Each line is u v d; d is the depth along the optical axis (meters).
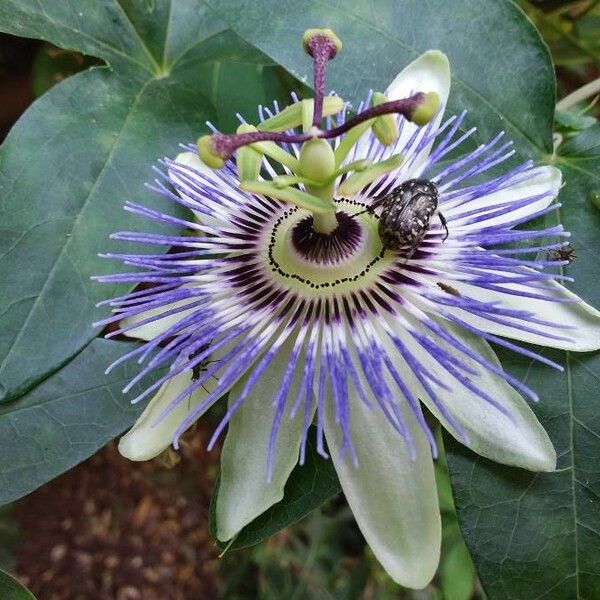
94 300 0.09
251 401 0.09
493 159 0.10
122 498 0.24
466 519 0.09
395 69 0.10
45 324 0.09
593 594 0.08
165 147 0.10
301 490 0.09
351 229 0.09
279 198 0.08
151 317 0.08
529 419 0.08
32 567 0.23
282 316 0.09
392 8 0.10
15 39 0.14
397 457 0.08
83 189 0.10
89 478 0.24
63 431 0.09
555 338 0.08
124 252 0.10
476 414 0.08
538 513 0.09
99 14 0.11
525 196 0.09
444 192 0.09
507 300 0.09
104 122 0.10
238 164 0.08
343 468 0.08
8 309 0.09
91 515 0.24
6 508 0.23
